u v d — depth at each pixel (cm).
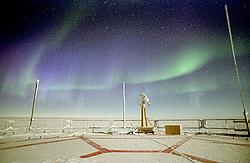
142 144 714
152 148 600
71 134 1216
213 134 1275
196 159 422
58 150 538
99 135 1227
